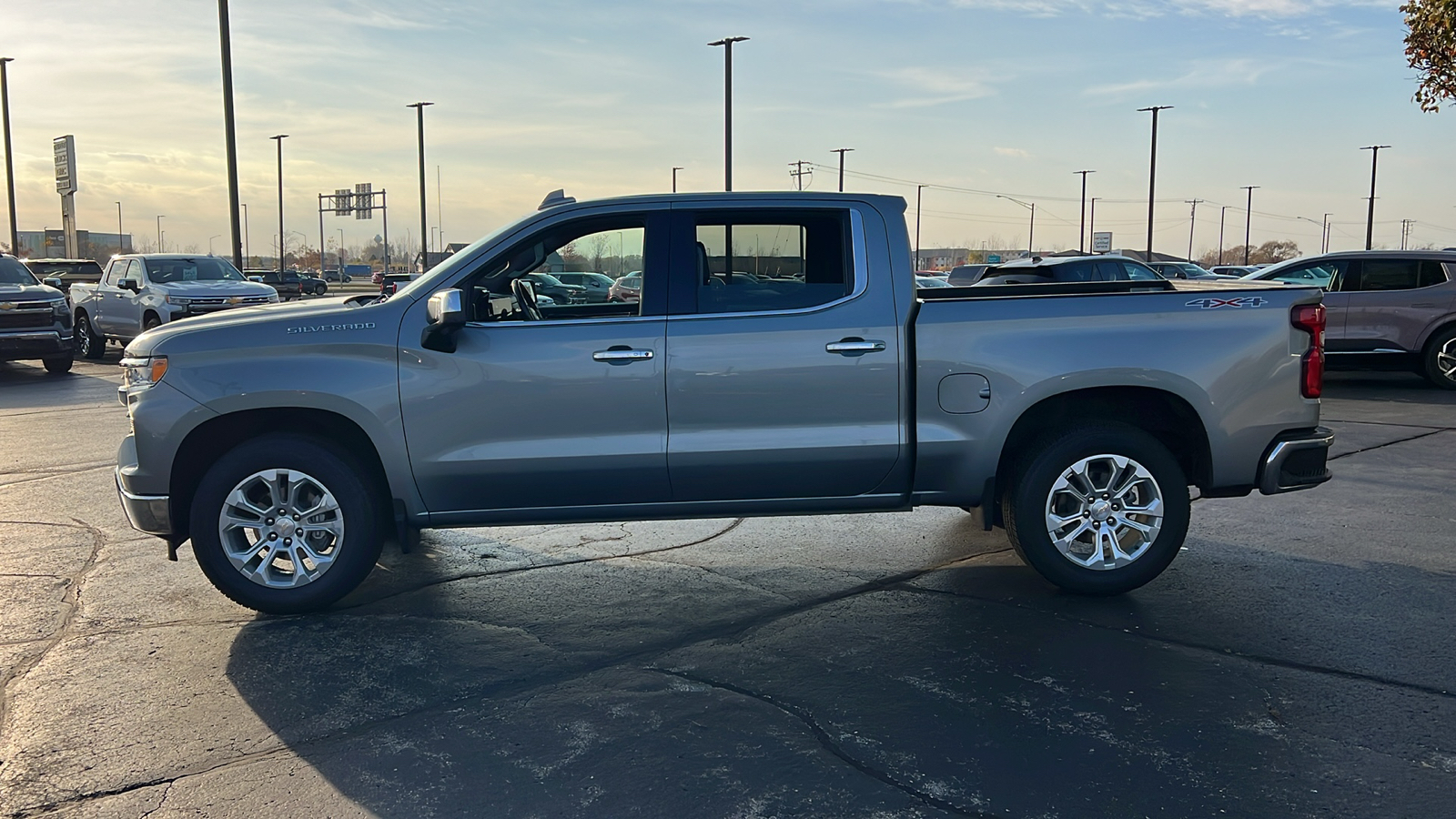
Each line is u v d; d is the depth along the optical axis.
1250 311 5.14
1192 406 5.12
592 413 5.00
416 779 3.50
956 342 5.05
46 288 17.30
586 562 6.12
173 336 5.04
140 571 5.97
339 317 5.05
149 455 4.97
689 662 4.51
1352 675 4.24
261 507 5.12
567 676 4.39
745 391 5.02
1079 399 5.31
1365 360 13.48
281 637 4.89
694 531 6.85
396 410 4.97
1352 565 5.78
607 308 5.14
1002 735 3.75
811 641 4.75
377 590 5.63
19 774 3.56
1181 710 3.94
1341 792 3.32
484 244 5.13
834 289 5.10
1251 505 7.21
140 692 4.25
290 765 3.61
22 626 5.05
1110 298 5.13
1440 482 7.86
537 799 3.36
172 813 3.30
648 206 5.12
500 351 4.98
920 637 4.77
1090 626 4.87
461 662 4.55
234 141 23.78
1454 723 3.79
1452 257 13.08
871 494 5.20
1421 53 12.58
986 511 5.20
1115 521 5.22
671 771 3.53
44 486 8.32
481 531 6.91
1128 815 3.20
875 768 3.52
